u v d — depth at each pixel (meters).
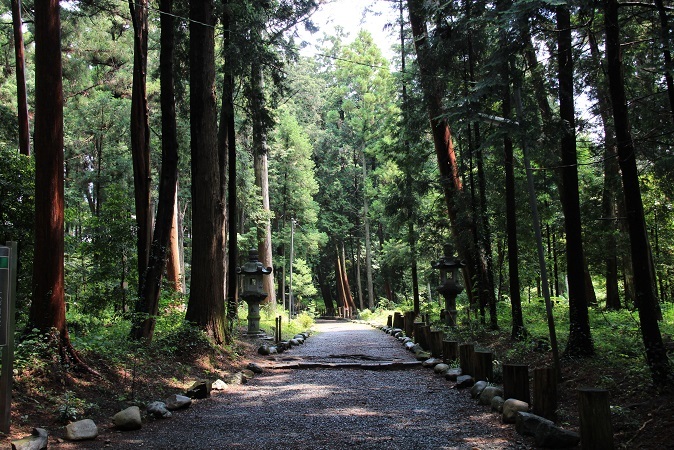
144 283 10.77
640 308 6.82
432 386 9.53
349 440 5.89
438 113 16.58
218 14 15.74
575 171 9.21
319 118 56.56
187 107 20.42
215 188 13.02
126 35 25.56
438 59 14.26
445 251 17.38
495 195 17.97
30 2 19.94
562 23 8.80
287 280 50.00
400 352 15.22
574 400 7.13
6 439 5.42
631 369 7.52
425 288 47.00
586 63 9.99
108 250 12.99
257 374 11.59
